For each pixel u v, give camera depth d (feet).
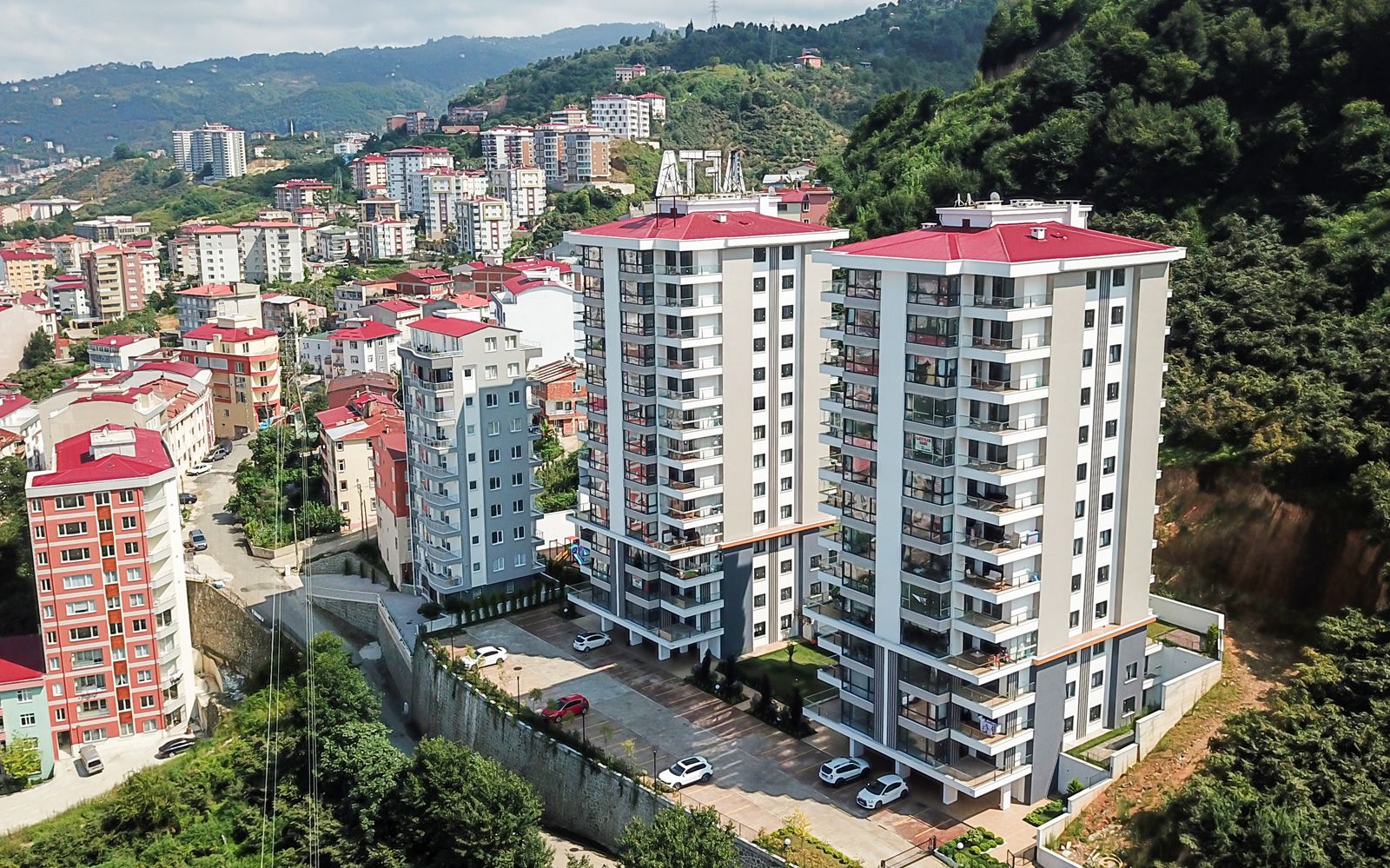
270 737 332.19
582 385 563.07
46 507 359.66
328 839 290.76
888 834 252.62
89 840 307.58
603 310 345.72
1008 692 253.03
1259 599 305.32
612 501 353.72
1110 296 257.14
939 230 286.05
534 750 306.76
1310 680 251.80
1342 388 322.75
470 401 385.70
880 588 268.62
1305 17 459.32
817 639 290.97
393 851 281.13
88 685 373.61
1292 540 303.07
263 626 419.33
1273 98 456.45
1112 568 272.31
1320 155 423.64
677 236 322.55
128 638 374.63
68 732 373.40
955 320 247.29
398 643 380.58
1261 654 290.15
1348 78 437.17
